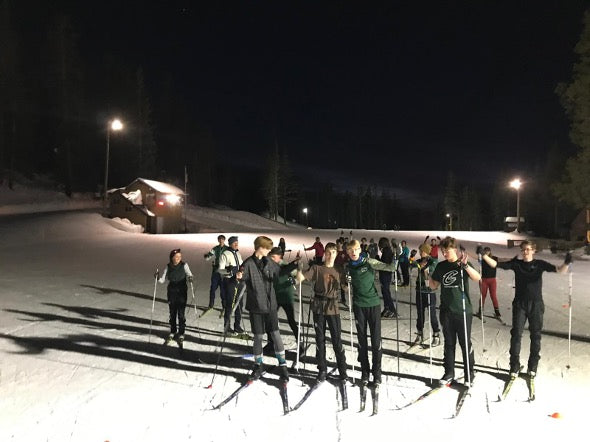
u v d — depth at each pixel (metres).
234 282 9.41
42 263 20.27
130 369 7.24
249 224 71.31
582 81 32.28
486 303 13.45
